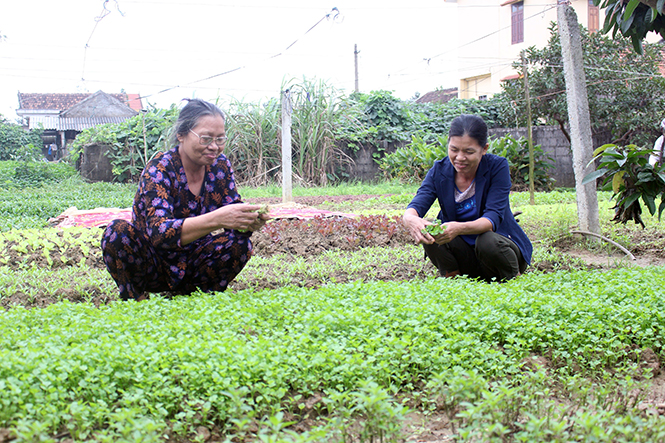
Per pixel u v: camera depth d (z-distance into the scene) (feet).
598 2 18.24
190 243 13.57
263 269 18.61
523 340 9.72
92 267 20.24
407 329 9.57
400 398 8.49
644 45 58.29
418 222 15.03
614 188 18.25
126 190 54.85
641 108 56.95
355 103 64.34
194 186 13.39
